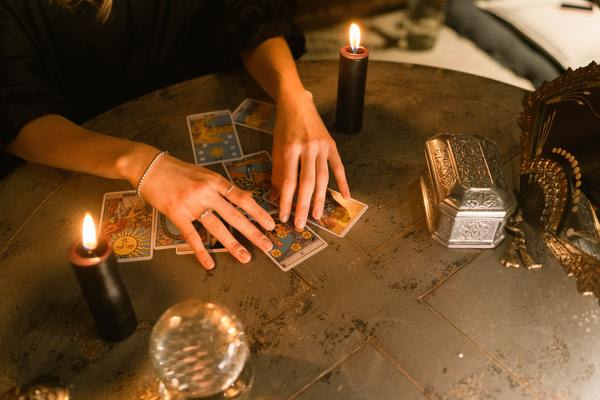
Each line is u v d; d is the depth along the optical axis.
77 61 1.05
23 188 0.82
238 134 0.92
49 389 0.59
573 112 0.72
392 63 1.05
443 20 2.04
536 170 0.76
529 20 1.58
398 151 0.88
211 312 0.57
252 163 0.87
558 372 0.62
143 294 0.69
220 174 0.85
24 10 0.93
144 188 0.76
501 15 1.68
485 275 0.71
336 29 2.04
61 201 0.80
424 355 0.63
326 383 0.61
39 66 0.91
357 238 0.76
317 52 1.93
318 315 0.67
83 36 1.02
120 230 0.77
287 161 0.80
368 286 0.70
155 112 0.96
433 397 0.60
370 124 0.93
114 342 0.65
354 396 0.60
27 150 0.83
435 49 1.90
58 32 0.98
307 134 0.83
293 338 0.65
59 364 0.63
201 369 0.56
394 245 0.75
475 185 0.70
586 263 0.67
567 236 0.70
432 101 0.97
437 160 0.75
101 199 0.81
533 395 0.60
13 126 0.82
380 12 2.12
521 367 0.62
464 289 0.70
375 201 0.80
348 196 0.80
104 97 1.16
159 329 0.56
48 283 0.71
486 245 0.74
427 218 0.77
